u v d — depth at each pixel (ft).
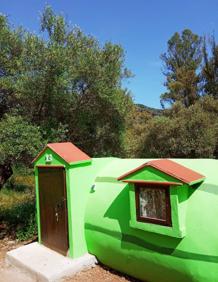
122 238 14.96
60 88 23.94
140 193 13.92
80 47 25.26
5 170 25.77
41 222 19.70
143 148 61.00
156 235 13.35
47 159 18.63
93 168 18.40
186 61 107.14
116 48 26.66
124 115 29.17
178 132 57.47
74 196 17.25
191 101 96.27
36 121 25.58
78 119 27.04
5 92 25.07
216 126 58.03
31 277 16.43
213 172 13.44
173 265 12.67
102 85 25.09
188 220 12.36
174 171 12.79
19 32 25.63
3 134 21.71
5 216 27.94
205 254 11.59
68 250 17.39
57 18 24.88
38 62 23.04
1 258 19.58
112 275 16.07
